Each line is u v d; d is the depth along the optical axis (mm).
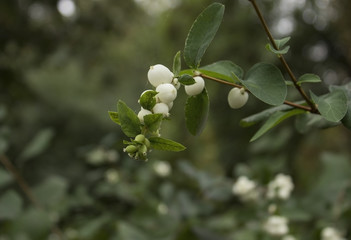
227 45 1758
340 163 702
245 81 326
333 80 1906
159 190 763
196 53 329
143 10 2260
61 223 712
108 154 806
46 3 1499
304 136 1161
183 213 617
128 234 532
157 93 302
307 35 1809
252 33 1788
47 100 2646
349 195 642
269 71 326
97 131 2773
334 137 1486
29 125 2064
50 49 1596
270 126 359
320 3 1723
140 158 297
